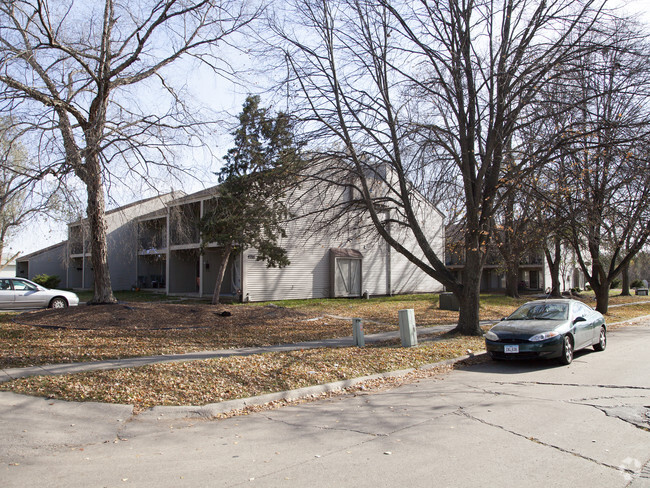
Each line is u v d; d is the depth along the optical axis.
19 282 18.84
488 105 13.09
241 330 14.40
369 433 5.68
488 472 4.42
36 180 11.12
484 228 13.62
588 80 12.52
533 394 7.48
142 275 33.78
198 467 4.67
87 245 17.11
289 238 25.55
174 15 13.72
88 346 10.77
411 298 28.77
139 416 6.36
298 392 7.67
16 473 4.52
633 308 26.73
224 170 18.20
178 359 9.59
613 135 12.09
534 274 45.81
